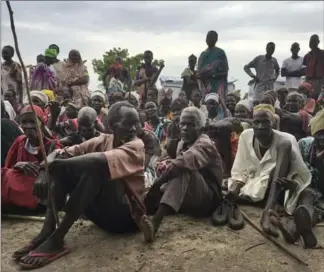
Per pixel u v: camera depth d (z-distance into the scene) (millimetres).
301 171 4555
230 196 4641
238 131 5945
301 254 3871
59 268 3715
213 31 9586
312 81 10188
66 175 3900
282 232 3943
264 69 10227
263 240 4129
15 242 4215
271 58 10258
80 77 9570
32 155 4801
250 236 4211
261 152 4855
